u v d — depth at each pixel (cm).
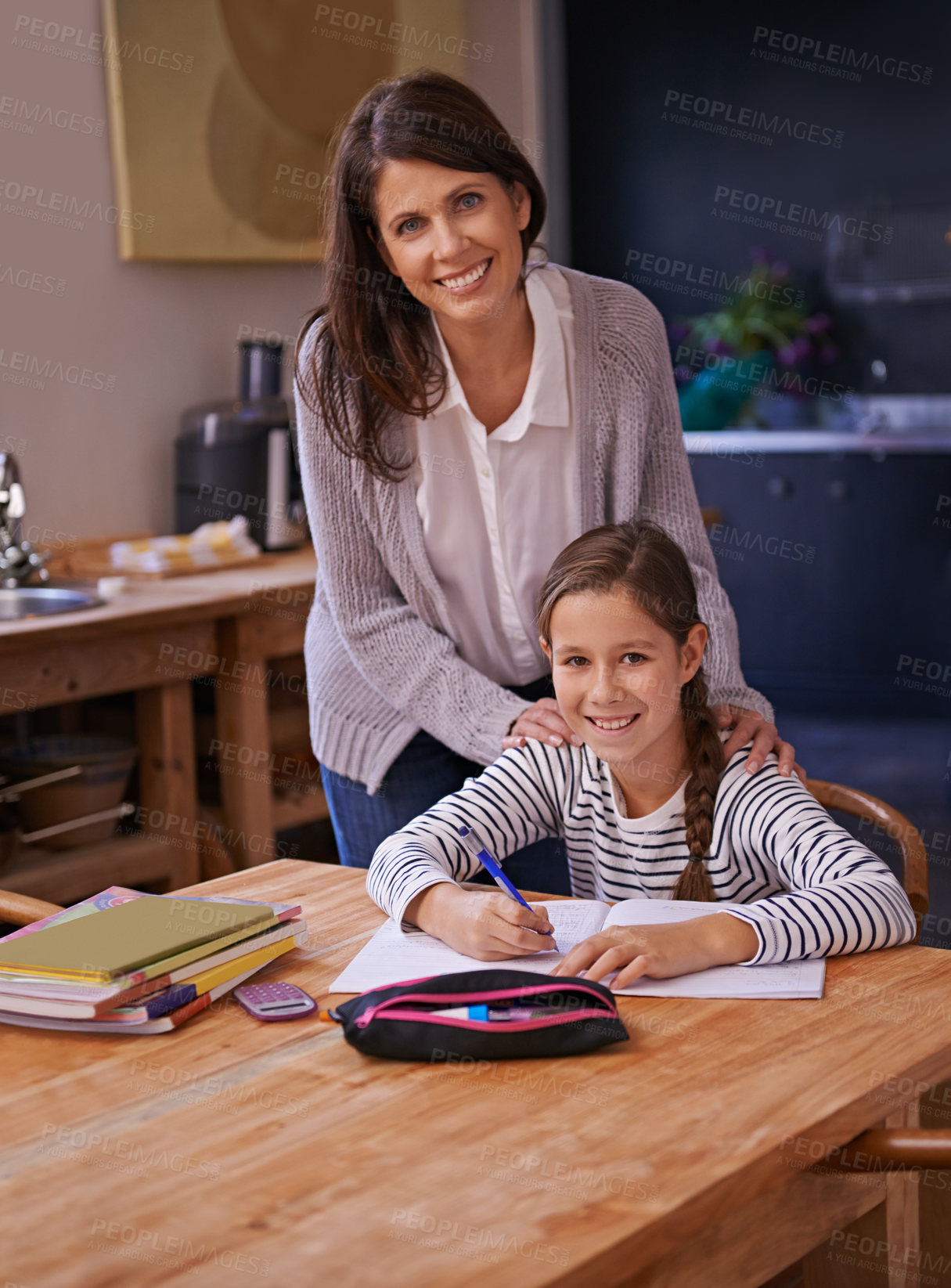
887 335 499
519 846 144
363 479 160
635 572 125
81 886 275
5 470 290
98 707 334
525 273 156
